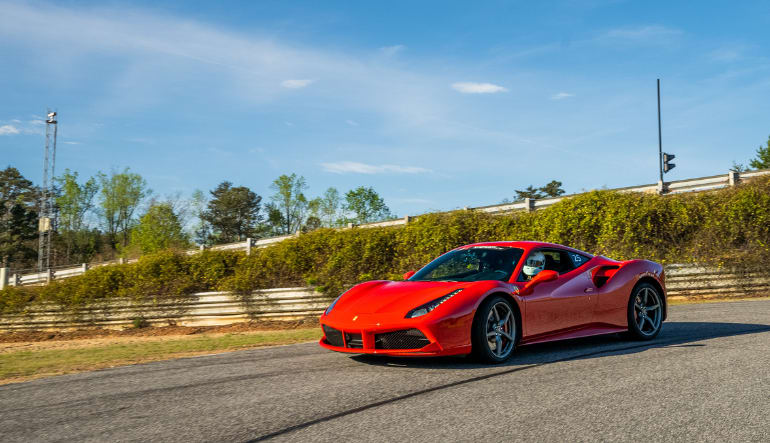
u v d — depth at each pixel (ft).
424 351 13.88
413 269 37.32
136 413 11.00
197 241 243.81
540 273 15.88
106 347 27.45
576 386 11.75
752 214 34.19
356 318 14.94
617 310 17.94
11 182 262.06
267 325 34.88
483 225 38.37
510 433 8.73
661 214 36.04
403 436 8.75
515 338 15.42
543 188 225.97
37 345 34.58
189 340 28.35
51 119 168.45
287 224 201.26
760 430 8.63
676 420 9.23
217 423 9.93
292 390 12.32
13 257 230.27
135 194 185.16
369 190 183.11
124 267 40.73
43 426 10.41
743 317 22.86
